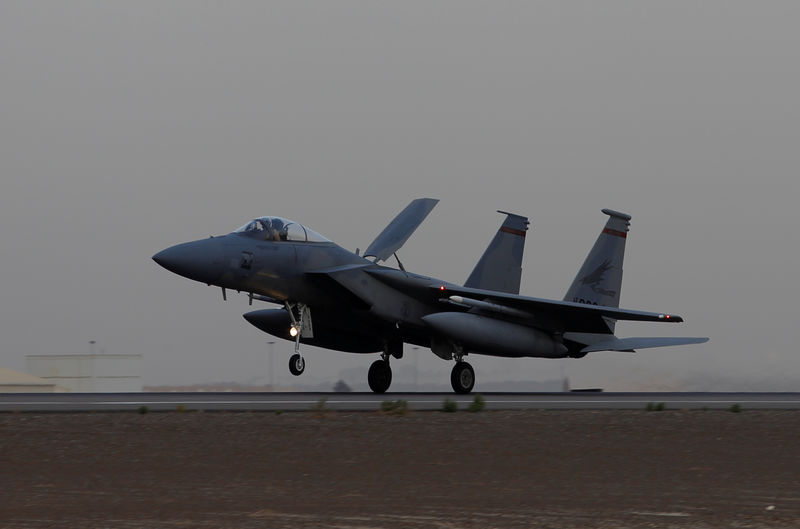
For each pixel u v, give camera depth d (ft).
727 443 165.78
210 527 102.78
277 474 134.62
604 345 334.03
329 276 276.00
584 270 343.05
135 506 114.32
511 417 192.44
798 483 132.16
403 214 333.42
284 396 267.59
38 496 120.06
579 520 106.63
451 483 129.18
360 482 129.59
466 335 285.43
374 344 316.19
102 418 180.65
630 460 148.46
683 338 341.21
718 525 104.78
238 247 264.11
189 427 170.40
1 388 481.46
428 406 217.36
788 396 323.98
